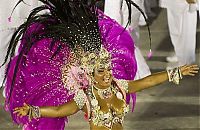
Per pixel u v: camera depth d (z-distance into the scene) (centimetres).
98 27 637
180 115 1015
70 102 630
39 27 642
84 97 628
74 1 634
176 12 1138
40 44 654
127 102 679
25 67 657
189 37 1160
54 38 636
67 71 643
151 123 979
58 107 624
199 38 1459
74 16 633
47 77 659
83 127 959
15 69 633
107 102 635
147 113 1022
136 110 1032
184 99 1090
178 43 1172
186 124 977
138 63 1080
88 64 625
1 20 940
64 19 636
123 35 696
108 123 634
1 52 949
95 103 628
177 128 961
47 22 641
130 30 1016
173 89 1138
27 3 940
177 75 645
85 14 634
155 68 1250
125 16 980
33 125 670
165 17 1653
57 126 679
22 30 637
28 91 660
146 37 1484
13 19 945
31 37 638
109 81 629
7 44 950
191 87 1149
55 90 659
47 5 700
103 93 632
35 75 659
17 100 661
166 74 650
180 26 1151
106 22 690
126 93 652
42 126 670
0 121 976
